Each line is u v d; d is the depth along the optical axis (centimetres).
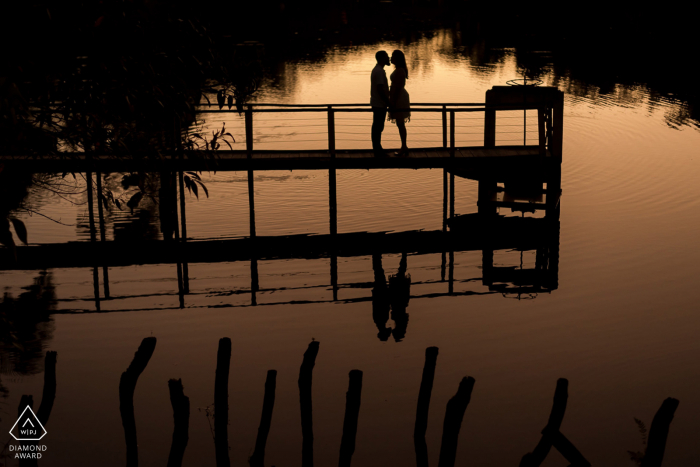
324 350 810
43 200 1394
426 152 1330
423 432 512
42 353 809
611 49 3503
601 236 1176
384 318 898
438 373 753
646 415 671
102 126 554
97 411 685
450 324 879
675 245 1124
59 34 509
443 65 3052
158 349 820
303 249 1171
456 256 1134
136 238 1221
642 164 1603
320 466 602
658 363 768
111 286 1023
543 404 691
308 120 2030
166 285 1029
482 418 669
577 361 776
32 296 985
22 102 486
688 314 887
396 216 1320
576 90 2497
